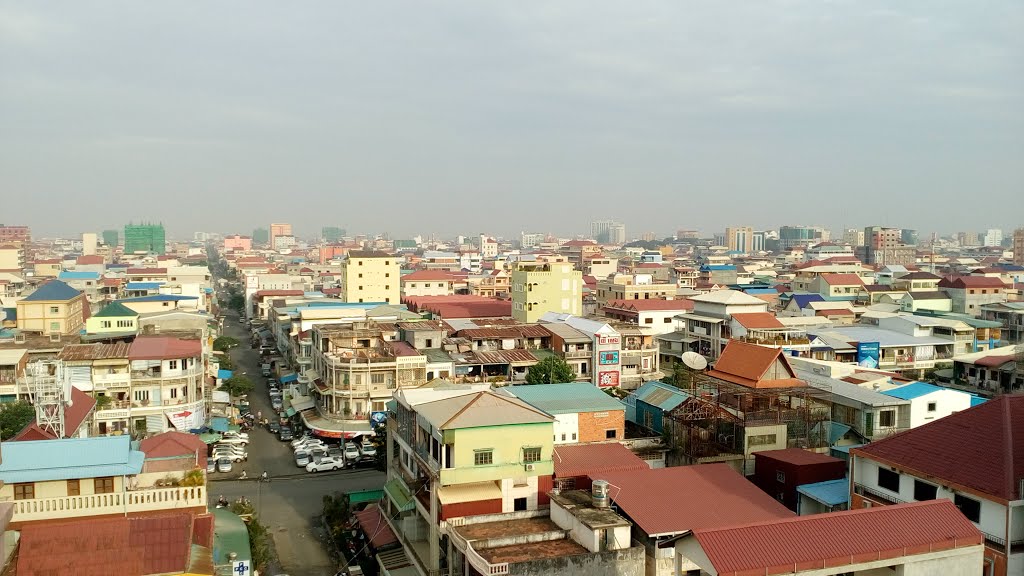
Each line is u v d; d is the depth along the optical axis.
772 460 55.19
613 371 103.00
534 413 51.09
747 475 59.94
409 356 91.44
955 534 33.56
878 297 169.12
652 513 44.56
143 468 43.66
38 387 52.50
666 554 42.22
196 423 86.56
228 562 41.34
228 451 83.31
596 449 56.78
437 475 48.62
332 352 95.81
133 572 31.50
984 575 37.19
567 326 110.06
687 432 61.72
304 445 86.38
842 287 179.25
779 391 61.72
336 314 127.12
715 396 67.06
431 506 49.41
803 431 61.81
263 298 192.50
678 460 62.88
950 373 105.06
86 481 39.22
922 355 113.94
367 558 56.44
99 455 39.97
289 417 100.62
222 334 171.12
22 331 112.19
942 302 154.88
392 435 62.31
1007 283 173.00
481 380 94.00
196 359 88.19
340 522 61.72
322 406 94.81
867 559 31.88
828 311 144.62
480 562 38.88
